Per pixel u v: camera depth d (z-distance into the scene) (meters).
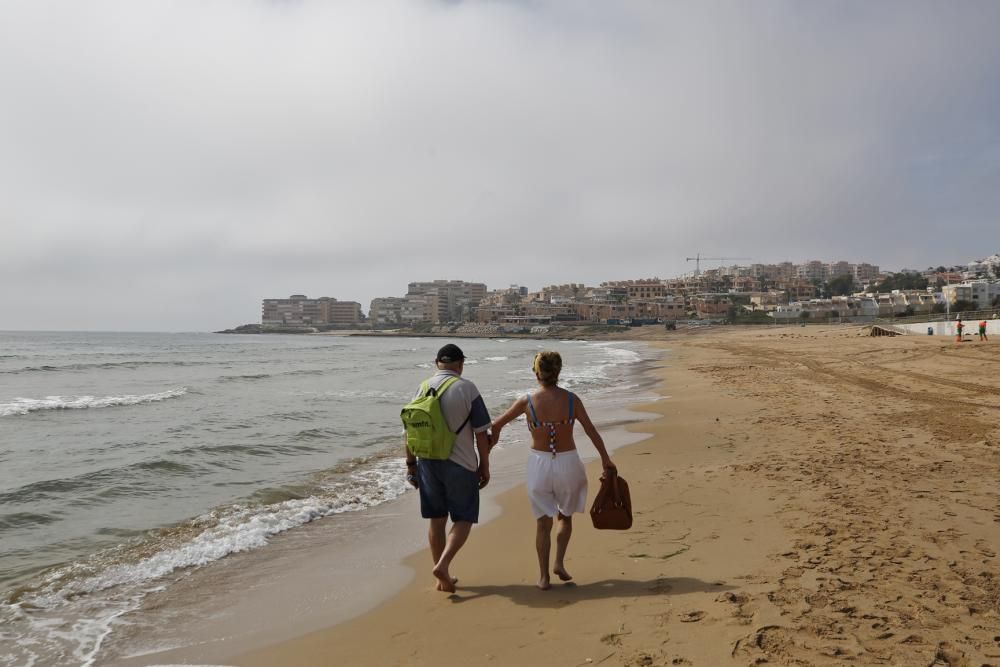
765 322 155.00
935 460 7.61
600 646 3.28
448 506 4.29
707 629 3.38
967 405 12.68
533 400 4.20
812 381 19.86
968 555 4.37
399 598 4.25
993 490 6.17
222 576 4.83
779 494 6.28
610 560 4.67
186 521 6.34
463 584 4.43
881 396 14.88
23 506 6.83
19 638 3.78
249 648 3.58
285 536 5.87
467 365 38.56
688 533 5.20
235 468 8.88
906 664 2.91
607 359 45.56
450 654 3.33
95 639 3.76
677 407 14.91
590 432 4.25
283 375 30.58
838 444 8.91
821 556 4.44
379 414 14.94
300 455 9.89
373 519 6.43
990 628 3.26
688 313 189.75
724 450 9.12
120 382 27.31
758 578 4.08
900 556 4.38
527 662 3.17
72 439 11.18
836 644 3.12
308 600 4.30
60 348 78.44
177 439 11.20
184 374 32.72
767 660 3.00
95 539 5.77
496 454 10.18
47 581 4.73
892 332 55.69
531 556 4.98
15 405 16.41
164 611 4.17
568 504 4.14
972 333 42.94
